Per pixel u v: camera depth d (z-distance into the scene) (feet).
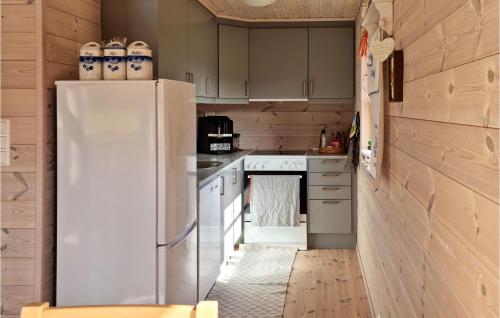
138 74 8.52
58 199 8.30
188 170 9.68
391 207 7.83
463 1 3.74
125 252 8.32
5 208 8.14
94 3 10.06
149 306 3.81
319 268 14.75
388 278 8.35
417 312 5.69
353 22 17.11
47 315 3.80
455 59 3.95
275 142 18.72
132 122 8.18
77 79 9.21
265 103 18.62
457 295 3.92
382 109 7.85
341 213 16.72
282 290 12.91
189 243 9.93
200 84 14.69
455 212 3.97
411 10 5.99
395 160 7.35
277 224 16.62
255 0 13.15
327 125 18.48
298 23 17.29
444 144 4.33
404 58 6.51
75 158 8.25
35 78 8.02
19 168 8.09
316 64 17.35
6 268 8.19
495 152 3.03
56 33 8.45
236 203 15.81
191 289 10.15
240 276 14.01
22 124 8.05
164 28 10.89
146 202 8.24
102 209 8.29
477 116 3.38
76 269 8.37
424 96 5.19
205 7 14.84
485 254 3.21
